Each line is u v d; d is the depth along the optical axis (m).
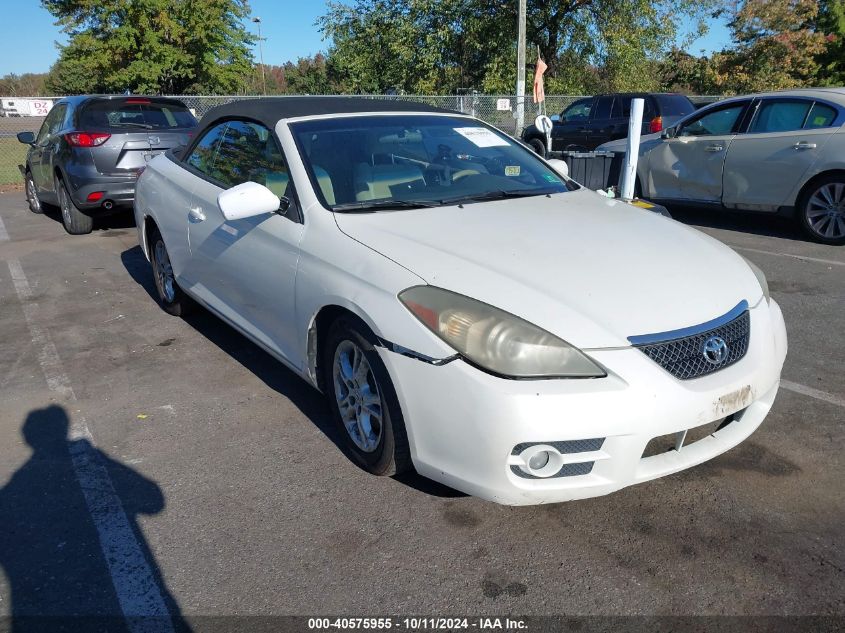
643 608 2.26
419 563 2.49
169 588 2.40
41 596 2.37
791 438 3.27
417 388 2.49
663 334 2.43
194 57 26.89
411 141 3.78
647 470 2.47
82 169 7.52
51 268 6.75
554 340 2.34
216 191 4.03
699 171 8.18
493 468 2.35
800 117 7.28
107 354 4.52
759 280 3.07
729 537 2.59
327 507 2.82
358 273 2.79
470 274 2.58
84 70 27.66
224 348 4.59
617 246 2.92
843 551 2.49
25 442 3.41
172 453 3.27
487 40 24.94
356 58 27.23
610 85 24.92
